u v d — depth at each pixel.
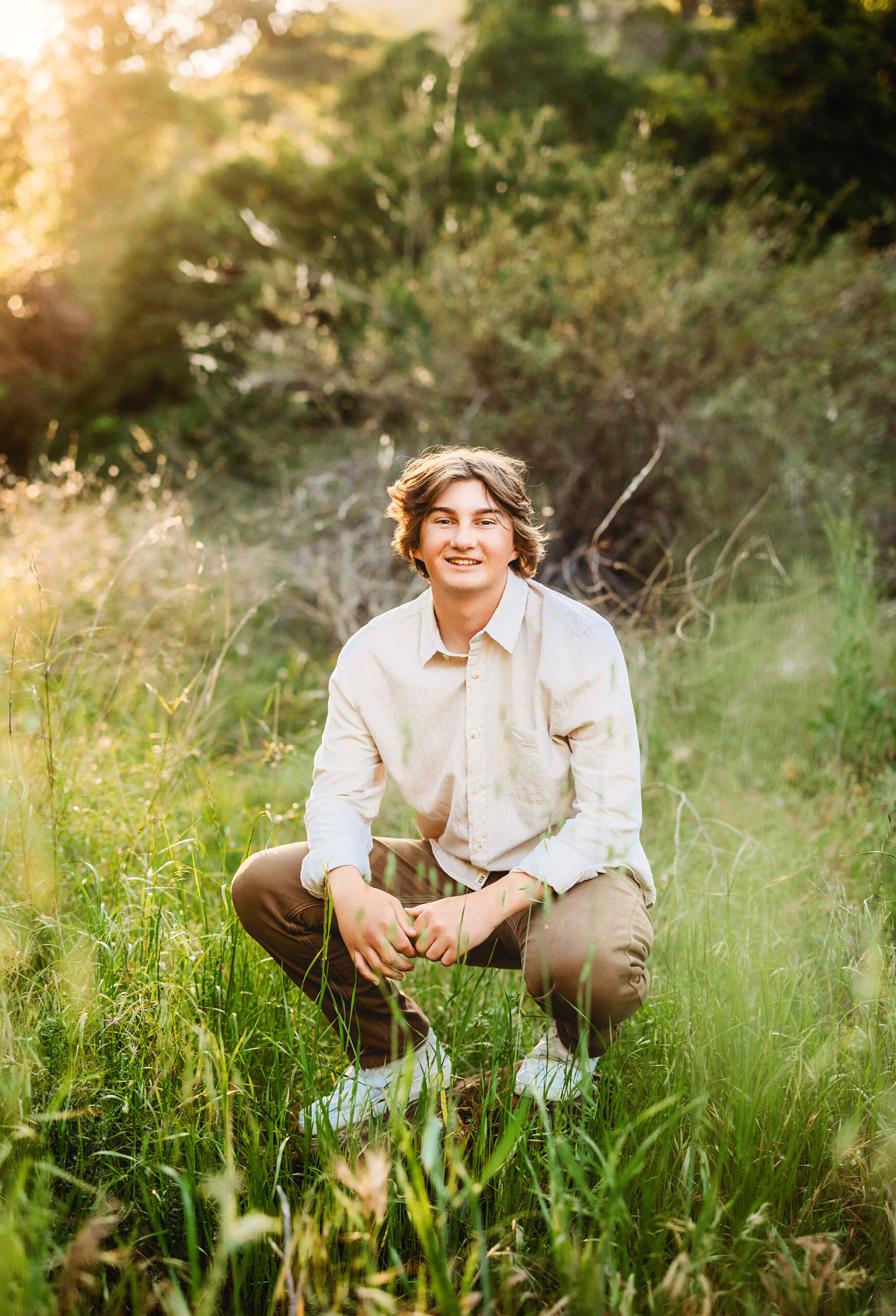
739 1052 1.60
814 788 3.13
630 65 11.38
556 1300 1.36
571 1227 1.38
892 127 8.73
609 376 5.19
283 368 6.45
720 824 2.70
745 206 7.11
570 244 6.04
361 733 1.84
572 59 10.08
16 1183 1.26
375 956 1.61
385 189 8.38
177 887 1.96
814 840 2.57
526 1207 1.46
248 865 1.80
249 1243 1.40
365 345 6.46
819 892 2.12
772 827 2.75
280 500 5.88
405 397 5.94
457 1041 1.77
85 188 13.45
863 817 2.68
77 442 9.38
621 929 1.66
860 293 5.90
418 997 2.07
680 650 3.78
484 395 5.58
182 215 9.22
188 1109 1.52
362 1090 1.72
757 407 5.19
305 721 3.75
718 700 3.68
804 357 5.59
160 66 15.49
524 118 9.30
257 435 7.12
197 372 8.31
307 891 1.76
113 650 3.57
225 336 7.88
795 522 4.88
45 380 11.84
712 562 4.78
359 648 1.82
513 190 7.73
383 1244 1.45
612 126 9.84
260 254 8.85
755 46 8.91
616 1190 1.25
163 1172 1.40
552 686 1.71
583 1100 1.42
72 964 1.72
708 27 10.77
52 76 10.23
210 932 1.98
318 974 1.83
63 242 12.03
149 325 9.12
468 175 8.18
